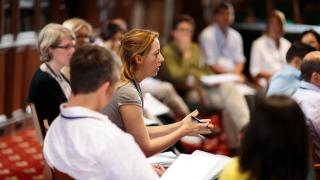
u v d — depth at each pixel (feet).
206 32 28.48
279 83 17.58
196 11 38.52
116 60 9.37
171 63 25.45
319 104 14.28
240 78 26.00
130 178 8.95
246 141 8.04
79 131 9.10
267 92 17.93
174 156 13.34
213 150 24.45
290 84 17.47
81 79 9.11
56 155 9.29
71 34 15.02
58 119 9.48
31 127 26.45
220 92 24.82
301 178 7.97
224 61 28.45
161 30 37.63
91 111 9.24
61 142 9.28
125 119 12.16
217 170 11.22
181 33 25.52
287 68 17.74
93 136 9.01
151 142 12.20
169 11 37.63
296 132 7.77
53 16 27.99
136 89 12.53
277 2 37.78
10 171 20.62
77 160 9.05
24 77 26.14
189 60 25.61
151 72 12.66
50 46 14.71
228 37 28.53
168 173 11.23
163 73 25.63
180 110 23.67
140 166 9.06
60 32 14.80
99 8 31.73
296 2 37.40
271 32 27.48
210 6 38.52
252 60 27.76
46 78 14.30
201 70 26.18
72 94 9.45
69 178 9.39
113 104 12.26
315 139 14.35
